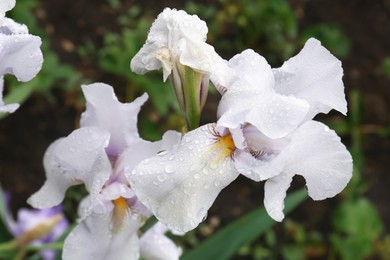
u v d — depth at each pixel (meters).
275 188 0.37
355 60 1.32
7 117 1.06
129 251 0.42
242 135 0.37
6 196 0.86
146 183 0.36
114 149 0.43
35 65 0.38
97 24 1.21
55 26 1.19
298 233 1.06
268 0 1.23
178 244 0.98
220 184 0.37
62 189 0.44
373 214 1.02
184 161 0.37
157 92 0.99
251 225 0.57
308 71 0.39
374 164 1.19
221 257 0.56
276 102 0.36
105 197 0.41
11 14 0.98
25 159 1.03
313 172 0.37
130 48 1.01
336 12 1.39
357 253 1.00
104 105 0.42
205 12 1.25
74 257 0.41
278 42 1.25
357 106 1.18
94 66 1.15
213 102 1.11
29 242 0.59
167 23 0.38
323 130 0.37
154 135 1.03
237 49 1.25
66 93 1.10
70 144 0.41
